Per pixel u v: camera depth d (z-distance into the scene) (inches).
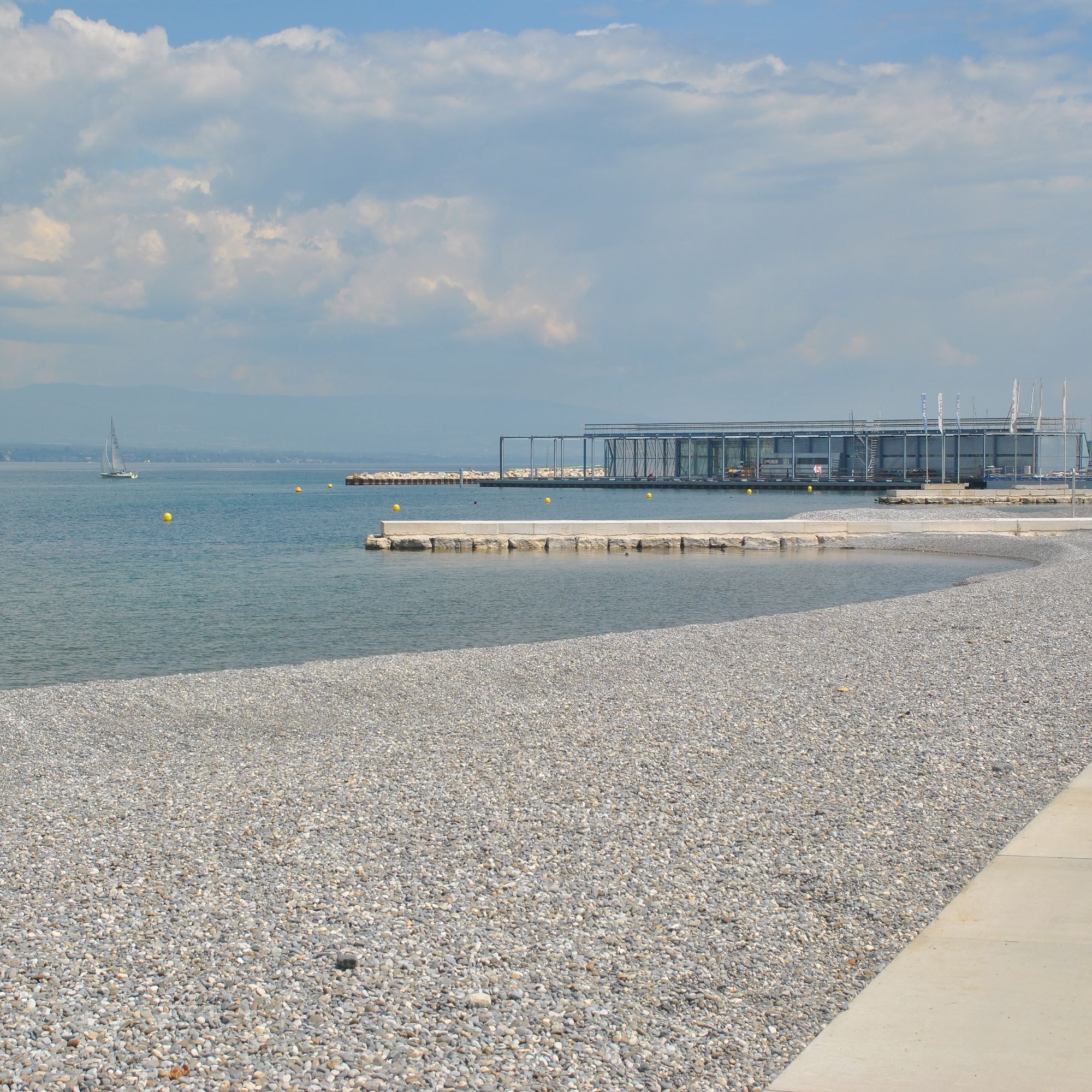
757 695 611.5
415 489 6033.5
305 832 379.9
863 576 1526.8
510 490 5772.6
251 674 735.1
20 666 898.1
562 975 261.7
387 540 1975.9
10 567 1732.3
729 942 278.2
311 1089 213.2
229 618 1154.7
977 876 311.9
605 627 1072.8
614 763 465.1
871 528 2091.5
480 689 673.6
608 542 1957.4
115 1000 252.8
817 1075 208.8
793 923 289.1
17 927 298.0
